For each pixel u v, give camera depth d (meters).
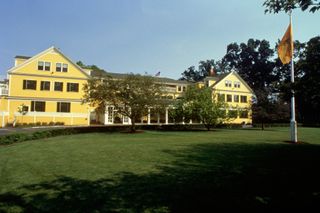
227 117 33.41
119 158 10.96
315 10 5.64
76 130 26.12
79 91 38.53
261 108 37.66
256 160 10.53
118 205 5.41
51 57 37.31
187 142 17.50
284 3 6.59
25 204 5.52
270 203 5.50
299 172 8.33
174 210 5.14
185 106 32.56
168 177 7.70
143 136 22.77
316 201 5.61
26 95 35.66
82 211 5.11
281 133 28.16
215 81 51.19
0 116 34.28
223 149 13.92
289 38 16.55
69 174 8.12
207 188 6.58
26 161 10.30
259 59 71.25
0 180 7.46
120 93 26.91
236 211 5.08
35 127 31.59
